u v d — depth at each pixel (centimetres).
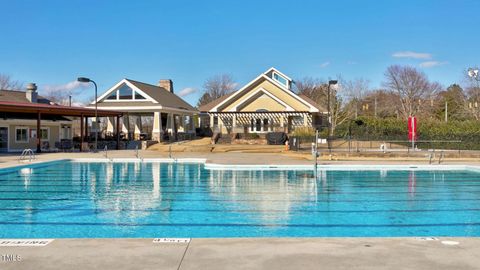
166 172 2072
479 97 5709
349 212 1130
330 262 525
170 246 588
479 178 1838
